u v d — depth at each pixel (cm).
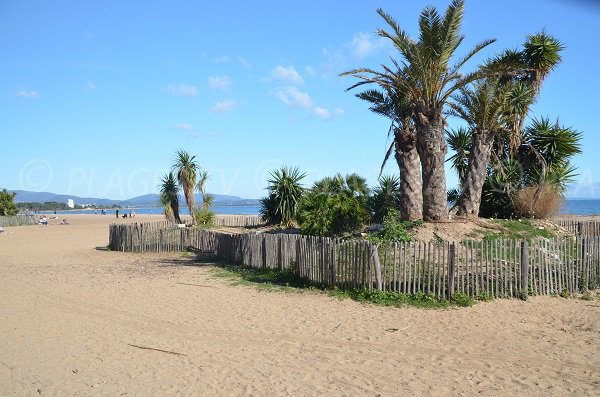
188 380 681
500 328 898
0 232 4038
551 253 1144
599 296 1135
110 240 2384
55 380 689
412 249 1116
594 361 723
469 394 615
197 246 2059
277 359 756
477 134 1672
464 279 1098
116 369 727
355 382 660
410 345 810
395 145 1734
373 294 1117
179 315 1032
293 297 1179
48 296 1242
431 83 1472
